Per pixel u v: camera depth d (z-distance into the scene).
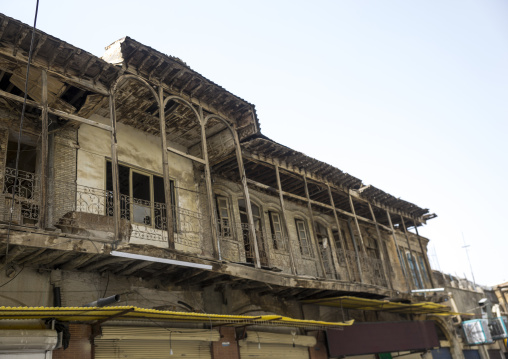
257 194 17.80
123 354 10.41
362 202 20.78
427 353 22.58
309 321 12.82
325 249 19.61
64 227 9.98
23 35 9.73
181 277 12.04
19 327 8.60
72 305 10.30
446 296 24.12
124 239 10.88
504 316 29.28
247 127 15.25
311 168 17.38
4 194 10.15
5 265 9.41
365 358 18.27
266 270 13.23
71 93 11.84
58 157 11.70
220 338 12.60
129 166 13.55
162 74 12.70
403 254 25.47
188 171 15.34
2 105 11.05
